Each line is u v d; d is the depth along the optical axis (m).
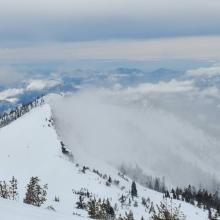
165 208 45.03
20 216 26.80
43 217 28.03
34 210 30.17
